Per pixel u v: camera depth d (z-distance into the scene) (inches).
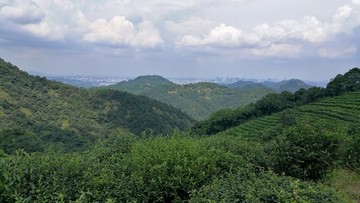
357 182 375.2
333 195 184.9
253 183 196.7
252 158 305.9
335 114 1764.3
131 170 230.7
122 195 203.3
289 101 2716.5
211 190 188.5
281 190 168.2
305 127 320.8
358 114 1674.5
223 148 296.0
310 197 173.5
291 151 311.9
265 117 2437.3
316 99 2608.3
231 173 226.8
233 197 175.0
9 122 2346.2
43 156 219.9
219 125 2610.7
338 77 2635.3
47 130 2437.3
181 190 218.8
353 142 410.6
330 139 311.9
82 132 2637.8
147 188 211.9
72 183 200.8
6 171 190.2
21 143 1229.1
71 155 240.2
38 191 183.5
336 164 316.8
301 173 310.0
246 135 1795.0
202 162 233.5
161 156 231.6
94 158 264.7
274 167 316.5
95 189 200.7
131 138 311.0
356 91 2413.9
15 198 173.5
